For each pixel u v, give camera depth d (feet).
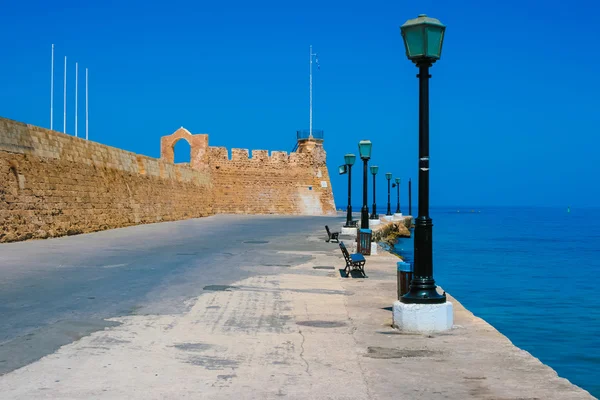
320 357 28.19
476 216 635.66
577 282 109.29
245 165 235.81
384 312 39.73
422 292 33.78
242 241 99.45
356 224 129.29
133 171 138.31
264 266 65.10
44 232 90.79
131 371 25.35
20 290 45.62
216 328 34.27
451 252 173.68
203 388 23.27
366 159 97.14
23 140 88.12
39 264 61.62
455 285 103.81
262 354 28.63
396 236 204.95
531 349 58.29
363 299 44.93
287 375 25.23
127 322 35.24
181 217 176.35
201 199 201.98
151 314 37.76
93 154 114.93
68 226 99.45
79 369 25.52
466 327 34.60
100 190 115.55
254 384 23.90
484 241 223.30
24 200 86.69
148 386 23.35
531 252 175.22
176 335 32.27
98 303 41.06
